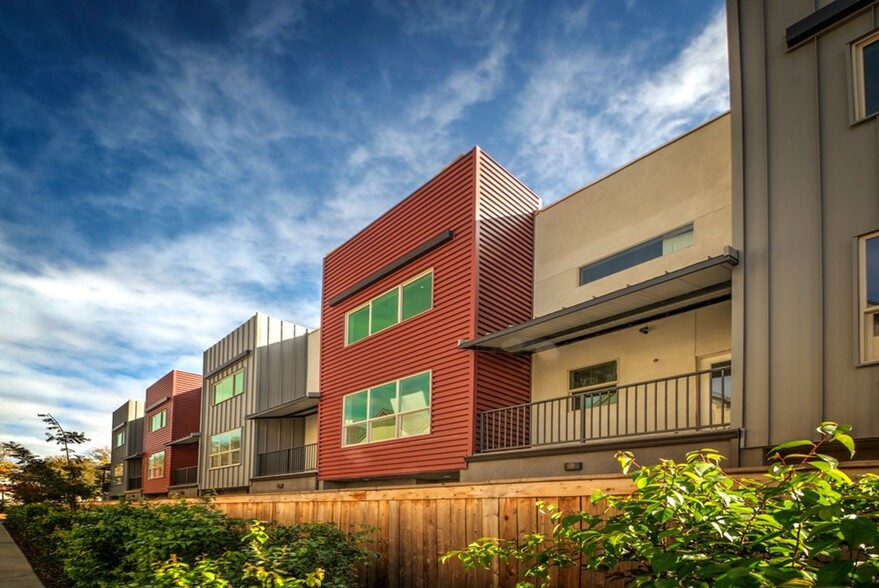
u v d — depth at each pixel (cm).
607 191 1143
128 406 3934
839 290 634
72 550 887
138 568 677
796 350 653
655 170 1055
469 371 1119
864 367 598
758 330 691
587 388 1093
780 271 686
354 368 1460
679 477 258
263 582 498
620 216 1108
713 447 692
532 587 372
